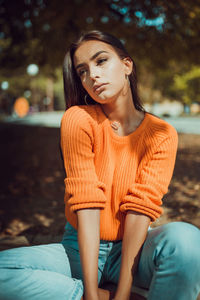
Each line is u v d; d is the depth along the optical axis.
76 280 1.44
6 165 8.49
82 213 1.47
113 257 1.64
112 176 1.57
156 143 1.56
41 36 10.45
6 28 10.81
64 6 8.52
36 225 3.91
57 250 1.60
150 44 9.98
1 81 38.78
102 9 8.67
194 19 8.88
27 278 1.37
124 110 1.61
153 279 1.35
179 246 1.28
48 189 5.88
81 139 1.54
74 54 1.62
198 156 9.03
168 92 40.38
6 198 5.33
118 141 1.58
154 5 8.59
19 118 37.50
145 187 1.48
